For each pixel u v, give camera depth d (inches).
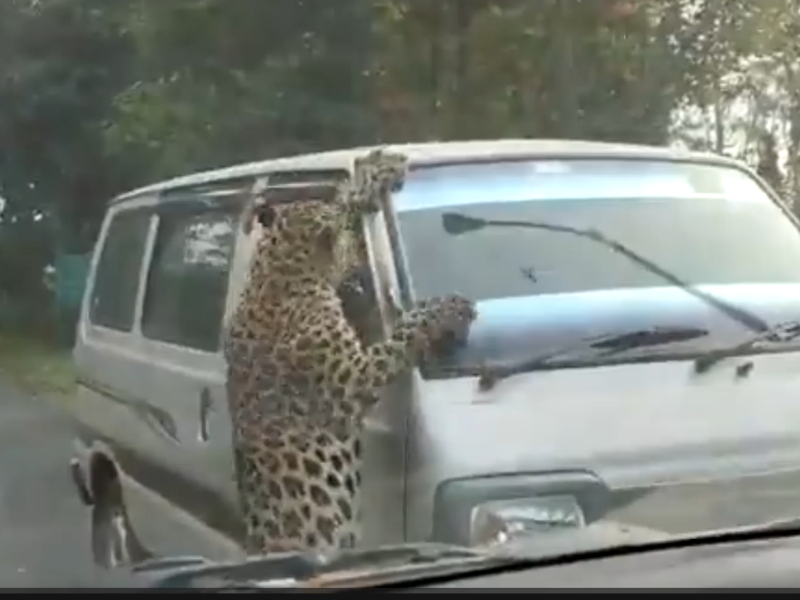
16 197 459.8
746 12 460.4
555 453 143.6
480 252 163.6
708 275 170.1
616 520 143.6
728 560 119.8
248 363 161.8
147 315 215.0
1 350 363.3
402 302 155.3
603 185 179.0
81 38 492.4
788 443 154.2
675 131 476.4
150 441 202.1
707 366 154.3
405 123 503.8
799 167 390.0
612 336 153.3
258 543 155.2
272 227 166.9
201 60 496.4
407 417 145.4
